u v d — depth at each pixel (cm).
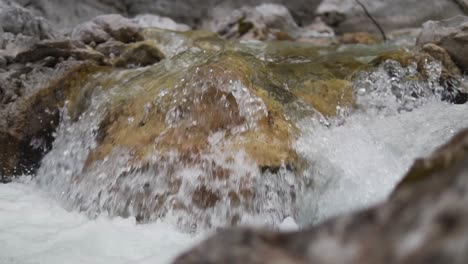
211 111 408
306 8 1052
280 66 528
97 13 996
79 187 430
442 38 540
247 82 418
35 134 528
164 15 1039
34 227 369
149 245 342
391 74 492
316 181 393
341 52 673
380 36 988
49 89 538
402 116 462
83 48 604
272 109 416
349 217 89
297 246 91
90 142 467
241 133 396
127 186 399
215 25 1030
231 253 94
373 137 433
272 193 377
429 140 415
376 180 394
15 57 574
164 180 389
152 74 500
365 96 480
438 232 72
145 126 428
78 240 343
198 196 379
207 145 393
